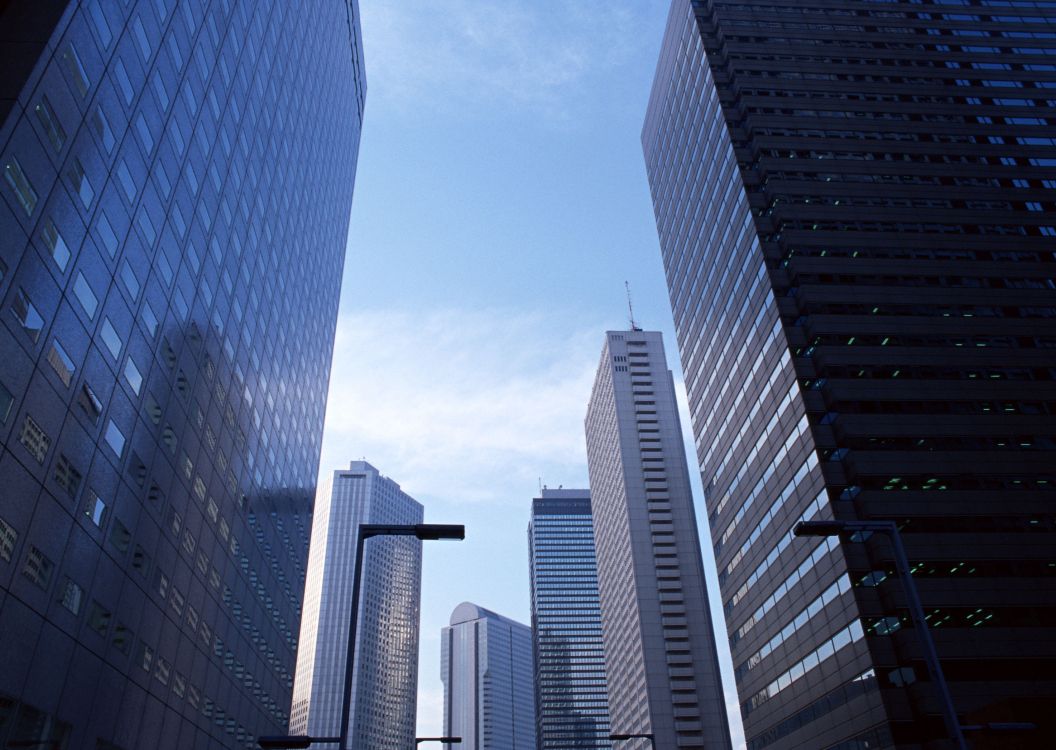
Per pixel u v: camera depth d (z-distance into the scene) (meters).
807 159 87.56
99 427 43.12
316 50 104.06
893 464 66.06
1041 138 91.56
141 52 48.03
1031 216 84.25
